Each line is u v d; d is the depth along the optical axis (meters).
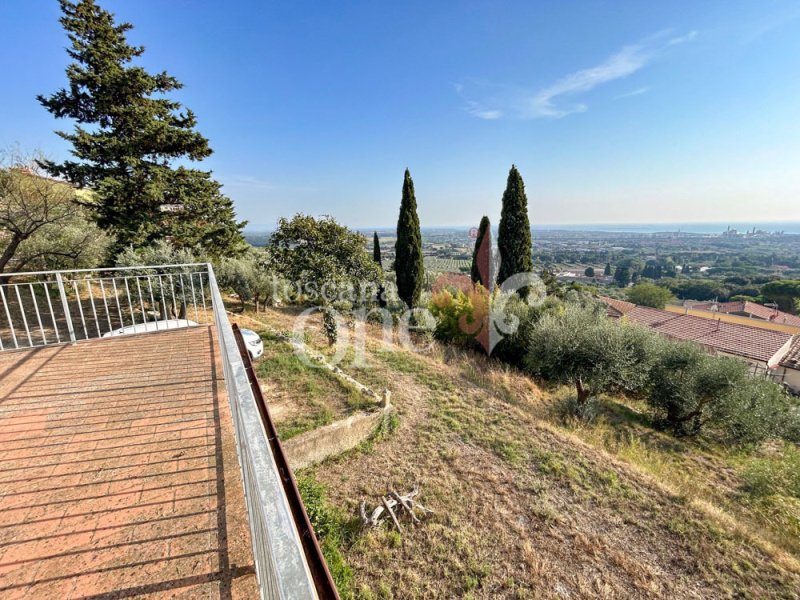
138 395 2.99
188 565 1.51
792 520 4.92
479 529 4.36
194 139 10.40
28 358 3.72
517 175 13.04
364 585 3.63
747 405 7.13
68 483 1.99
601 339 7.94
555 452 6.00
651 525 4.56
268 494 0.76
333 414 6.04
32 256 9.66
